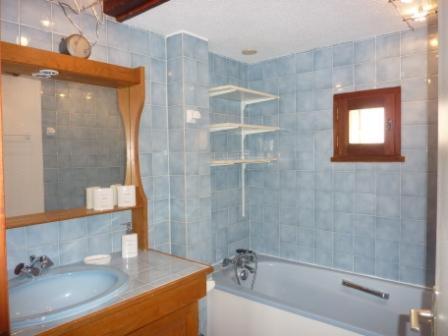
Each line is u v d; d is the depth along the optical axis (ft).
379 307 7.47
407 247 7.32
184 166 7.00
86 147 5.71
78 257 5.71
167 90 7.20
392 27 6.95
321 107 8.31
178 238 7.22
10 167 4.83
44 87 5.21
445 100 2.17
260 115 9.39
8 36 4.83
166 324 4.74
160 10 5.96
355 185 7.91
